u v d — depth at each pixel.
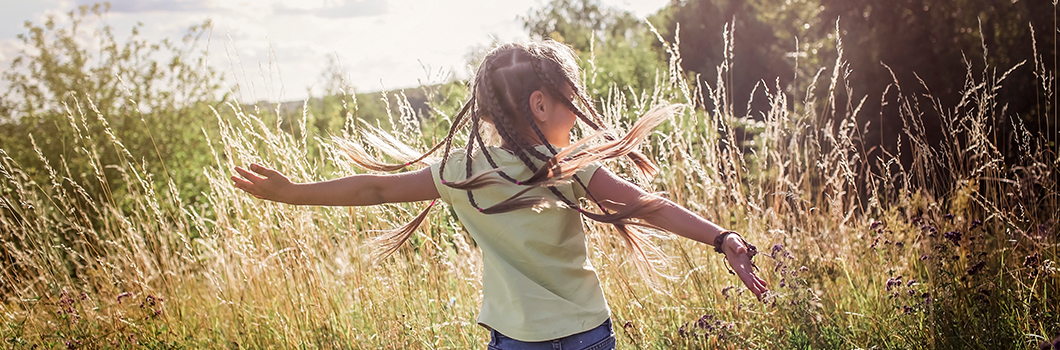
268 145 3.52
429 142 3.92
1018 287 2.69
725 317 2.92
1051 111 8.42
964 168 4.01
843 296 2.99
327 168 4.31
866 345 2.63
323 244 3.61
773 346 2.55
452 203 1.76
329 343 3.06
